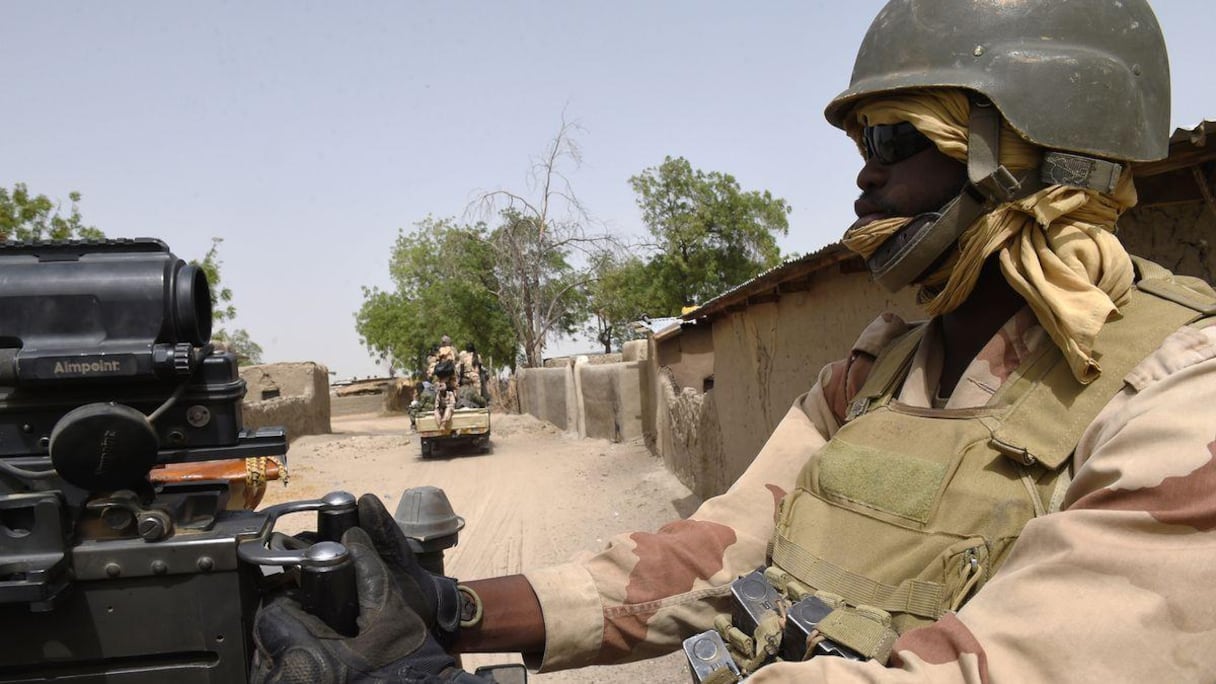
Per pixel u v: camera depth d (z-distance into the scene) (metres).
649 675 4.66
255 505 4.25
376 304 49.28
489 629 1.42
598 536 8.17
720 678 1.21
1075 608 0.83
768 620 1.21
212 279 23.44
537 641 1.45
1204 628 0.79
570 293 33.81
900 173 1.26
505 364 39.22
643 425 14.57
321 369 22.50
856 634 1.05
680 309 35.09
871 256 1.34
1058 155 1.13
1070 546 0.87
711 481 8.96
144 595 1.05
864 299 5.06
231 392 1.17
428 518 1.49
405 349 44.22
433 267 43.56
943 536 1.12
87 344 1.11
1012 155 1.15
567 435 18.22
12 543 1.04
